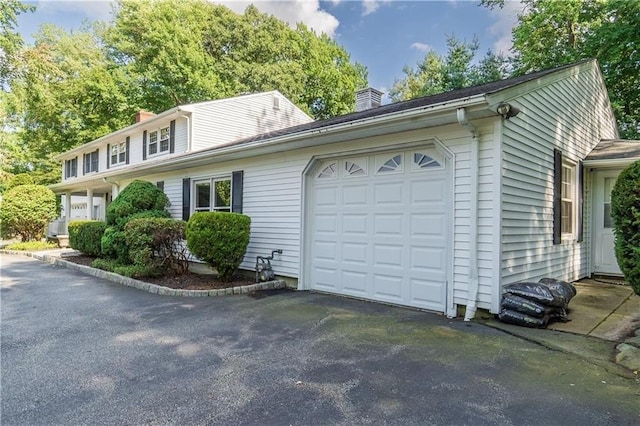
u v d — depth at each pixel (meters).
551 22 14.54
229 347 3.81
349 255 6.31
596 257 7.79
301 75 24.69
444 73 21.27
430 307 5.25
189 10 23.00
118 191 13.69
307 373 3.14
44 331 4.38
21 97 15.77
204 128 13.46
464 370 3.14
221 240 6.91
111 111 21.33
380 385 2.89
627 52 12.98
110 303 5.82
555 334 4.05
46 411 2.54
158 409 2.56
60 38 21.45
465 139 4.87
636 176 3.55
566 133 6.85
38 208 15.86
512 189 4.93
